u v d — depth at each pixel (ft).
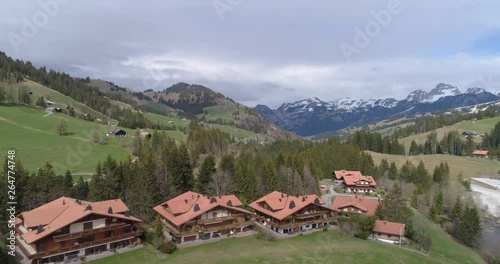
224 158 417.90
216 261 231.09
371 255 258.78
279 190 397.39
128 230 251.19
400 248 286.87
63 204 252.01
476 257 303.27
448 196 441.27
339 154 605.73
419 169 546.67
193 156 495.00
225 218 286.25
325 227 321.52
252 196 371.56
